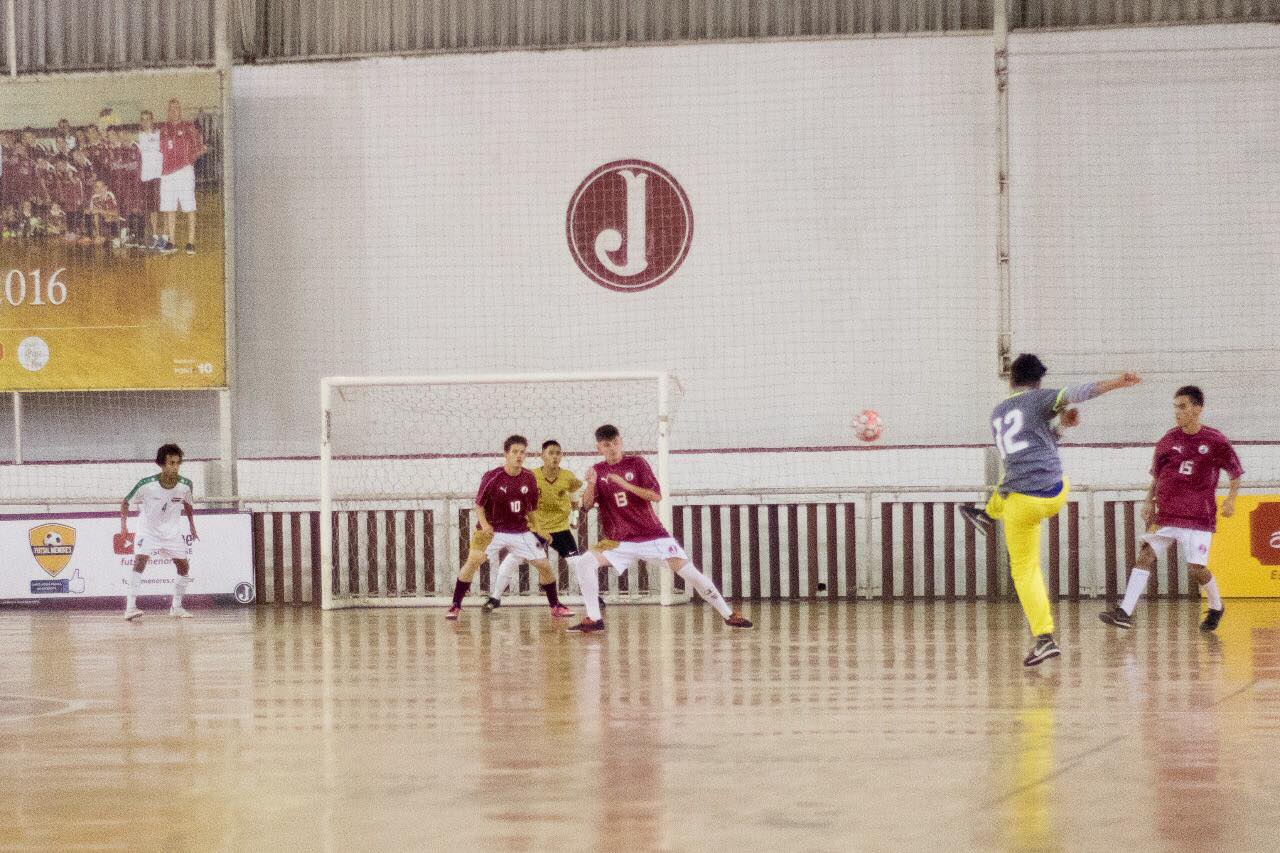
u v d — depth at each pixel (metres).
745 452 20.39
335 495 20.30
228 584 20.22
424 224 21.80
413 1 21.80
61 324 21.11
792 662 11.68
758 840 5.36
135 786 6.60
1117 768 6.70
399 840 5.45
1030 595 10.95
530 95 21.64
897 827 5.55
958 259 21.02
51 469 21.16
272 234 21.88
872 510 19.92
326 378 19.48
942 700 9.17
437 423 21.67
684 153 21.44
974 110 21.00
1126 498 19.59
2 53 21.97
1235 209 20.64
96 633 15.88
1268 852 5.11
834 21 21.22
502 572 18.41
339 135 21.86
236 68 21.94
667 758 7.13
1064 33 20.86
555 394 21.48
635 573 20.03
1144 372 20.72
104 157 21.14
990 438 20.94
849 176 21.20
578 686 10.18
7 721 8.77
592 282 21.58
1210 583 13.93
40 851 5.38
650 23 21.50
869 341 21.14
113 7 21.91
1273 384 20.55
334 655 12.84
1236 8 20.66
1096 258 20.81
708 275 21.41
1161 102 20.75
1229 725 7.95
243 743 7.80
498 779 6.64
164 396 21.80
